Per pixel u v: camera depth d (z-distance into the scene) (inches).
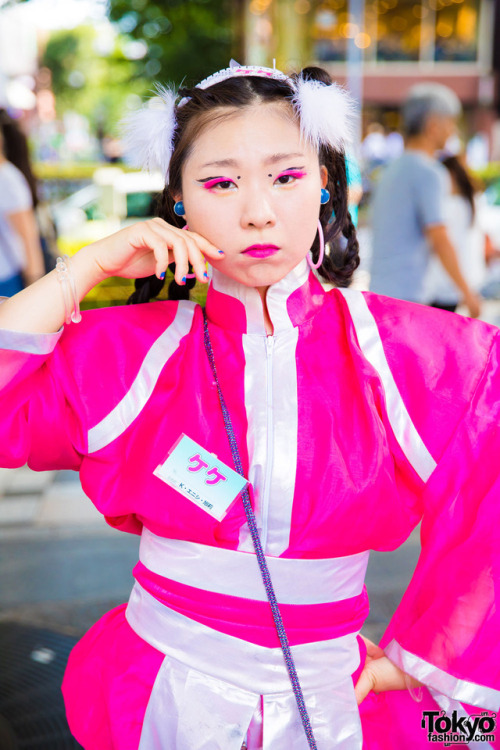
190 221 42.3
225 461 42.4
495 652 42.7
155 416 43.5
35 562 120.8
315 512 41.3
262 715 42.4
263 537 42.2
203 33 416.8
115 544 126.6
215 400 43.6
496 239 313.4
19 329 41.4
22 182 150.1
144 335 44.6
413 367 43.8
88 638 48.7
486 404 43.6
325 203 46.4
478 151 718.5
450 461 43.1
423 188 120.7
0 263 150.0
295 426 42.3
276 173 40.1
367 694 45.1
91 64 922.7
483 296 295.7
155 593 44.0
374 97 730.8
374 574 117.2
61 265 42.2
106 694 44.2
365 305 45.8
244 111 40.1
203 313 46.8
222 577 42.3
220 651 42.4
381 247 126.2
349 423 42.5
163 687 42.8
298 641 42.7
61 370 43.2
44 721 87.3
